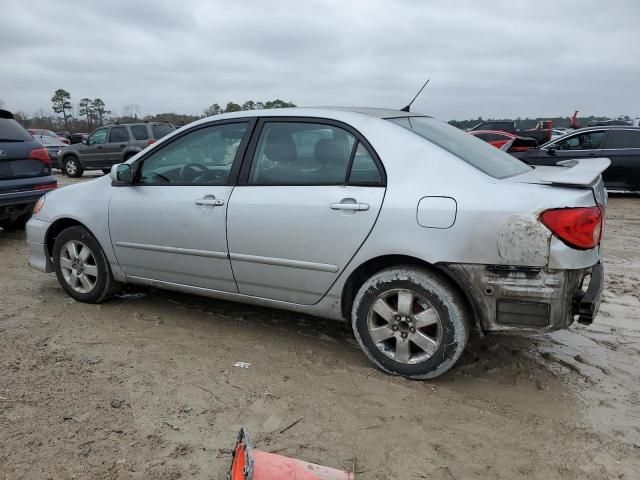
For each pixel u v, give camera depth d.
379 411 3.05
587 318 3.07
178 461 2.60
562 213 2.90
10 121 7.24
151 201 4.18
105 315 4.49
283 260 3.64
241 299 4.00
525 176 3.36
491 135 15.78
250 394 3.22
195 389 3.27
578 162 4.03
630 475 2.53
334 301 3.58
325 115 3.65
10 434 2.79
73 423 2.89
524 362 3.70
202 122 4.13
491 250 3.02
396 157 3.35
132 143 17.25
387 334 3.41
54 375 3.41
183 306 4.73
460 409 3.09
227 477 2.38
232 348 3.87
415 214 3.18
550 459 2.65
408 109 4.25
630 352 3.90
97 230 4.50
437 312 3.22
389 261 3.40
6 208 6.97
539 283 2.96
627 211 10.47
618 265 6.35
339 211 3.39
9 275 5.70
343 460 2.63
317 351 3.84
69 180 16.53
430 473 2.54
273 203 3.62
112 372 3.47
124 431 2.83
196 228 3.96
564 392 3.30
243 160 3.85
